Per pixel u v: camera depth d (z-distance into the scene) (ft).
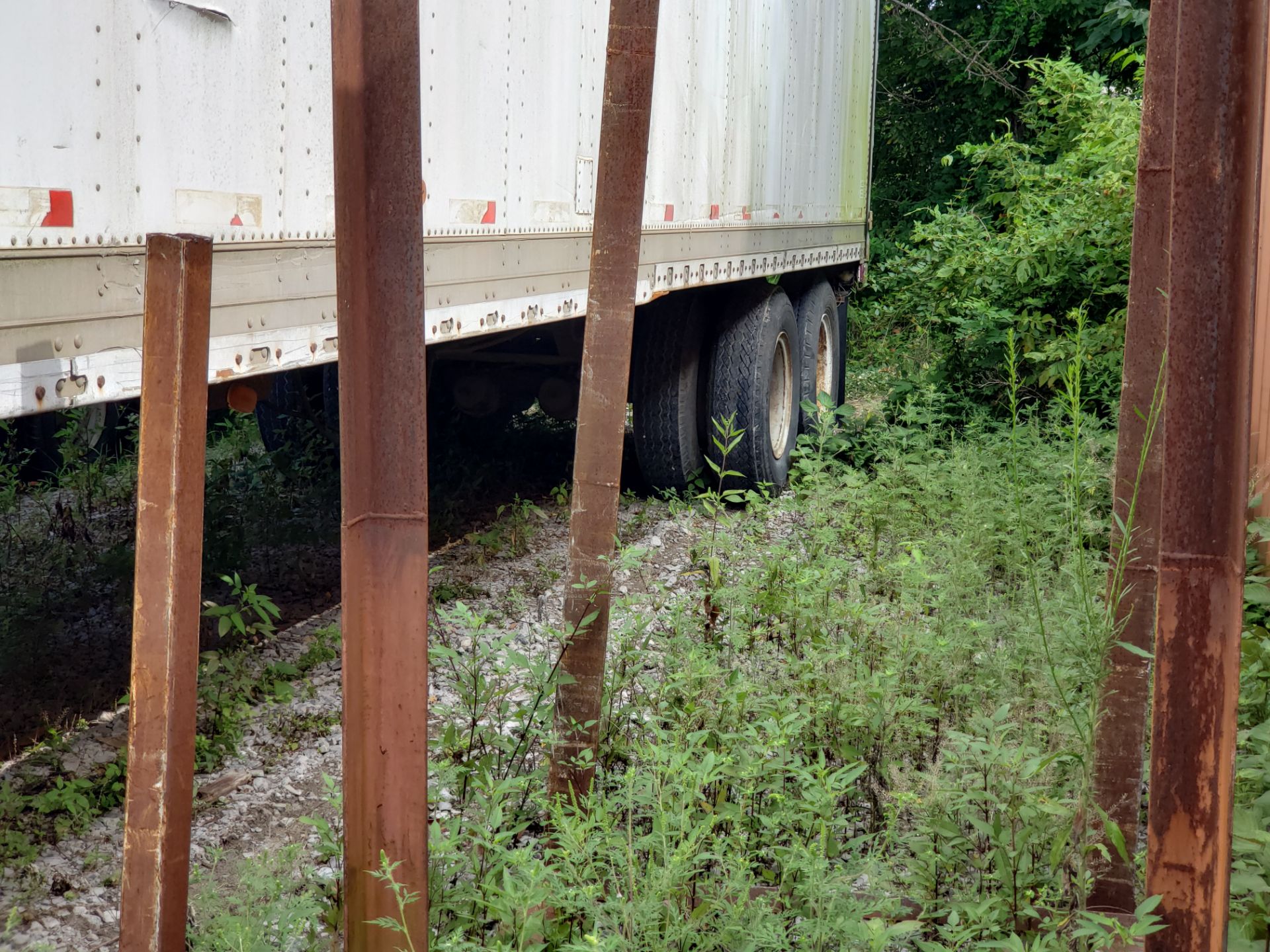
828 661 12.67
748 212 28.27
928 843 9.93
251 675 16.52
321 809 13.25
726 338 28.71
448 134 15.06
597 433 11.35
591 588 11.37
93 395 9.71
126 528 22.72
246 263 11.64
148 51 10.17
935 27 73.31
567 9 19.07
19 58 8.79
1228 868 7.06
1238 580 6.82
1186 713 6.95
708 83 24.90
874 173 77.97
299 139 12.60
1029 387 31.45
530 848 9.06
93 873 11.78
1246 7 6.52
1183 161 6.70
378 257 6.89
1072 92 36.55
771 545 19.79
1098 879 9.89
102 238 9.70
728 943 8.65
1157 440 9.93
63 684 15.97
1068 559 16.02
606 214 11.20
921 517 20.76
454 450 28.89
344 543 7.23
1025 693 12.12
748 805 10.64
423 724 7.22
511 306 17.43
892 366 55.16
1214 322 6.70
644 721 12.94
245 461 28.35
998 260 32.53
